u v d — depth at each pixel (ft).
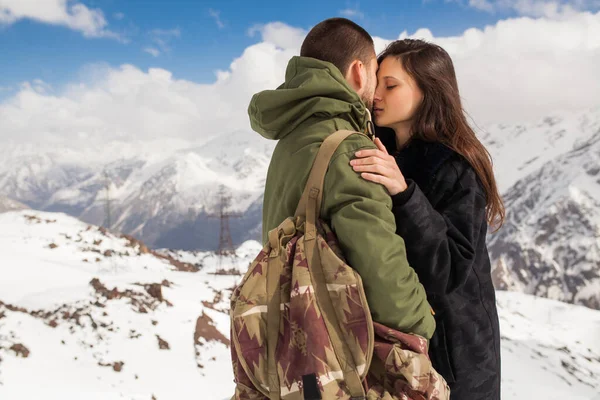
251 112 6.01
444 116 6.48
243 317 5.12
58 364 50.14
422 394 4.86
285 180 5.73
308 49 6.19
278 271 5.20
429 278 5.48
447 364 5.79
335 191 5.15
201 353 62.90
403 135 7.24
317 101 5.49
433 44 6.82
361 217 4.89
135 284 74.64
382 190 5.16
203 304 78.38
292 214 5.70
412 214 5.22
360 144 5.37
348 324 4.78
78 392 46.24
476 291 6.03
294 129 5.79
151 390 51.21
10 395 42.73
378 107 6.86
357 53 6.07
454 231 5.68
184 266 126.11
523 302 274.57
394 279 4.79
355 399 4.70
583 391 123.85
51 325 57.36
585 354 165.89
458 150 6.26
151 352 58.44
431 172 6.29
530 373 130.21
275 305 5.10
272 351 5.00
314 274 4.99
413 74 6.59
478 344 5.96
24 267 75.51
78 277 76.89
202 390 54.19
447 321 5.71
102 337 57.98
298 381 4.76
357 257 4.87
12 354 48.70
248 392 5.30
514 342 161.27
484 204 6.22
